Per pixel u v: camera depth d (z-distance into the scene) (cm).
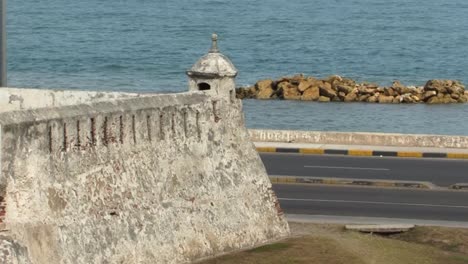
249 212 3644
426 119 8400
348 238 3722
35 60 11838
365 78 11469
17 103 3781
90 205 3058
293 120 8275
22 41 13575
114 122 3183
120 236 3136
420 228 3931
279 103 8962
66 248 2947
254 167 3728
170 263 3294
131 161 3244
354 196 4522
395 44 14088
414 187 4709
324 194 4544
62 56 12200
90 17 17212
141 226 3222
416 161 5328
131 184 3222
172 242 3322
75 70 11288
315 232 3850
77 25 15875
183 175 3438
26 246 2823
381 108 8844
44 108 2978
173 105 3428
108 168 3147
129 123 3244
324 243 3634
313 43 14112
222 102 3644
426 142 5669
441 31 15650
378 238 3769
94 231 3052
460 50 13588
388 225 3944
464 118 8475
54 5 19000
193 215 3431
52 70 11225
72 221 2986
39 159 2903
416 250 3662
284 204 4350
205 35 14950
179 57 12544
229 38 14600
